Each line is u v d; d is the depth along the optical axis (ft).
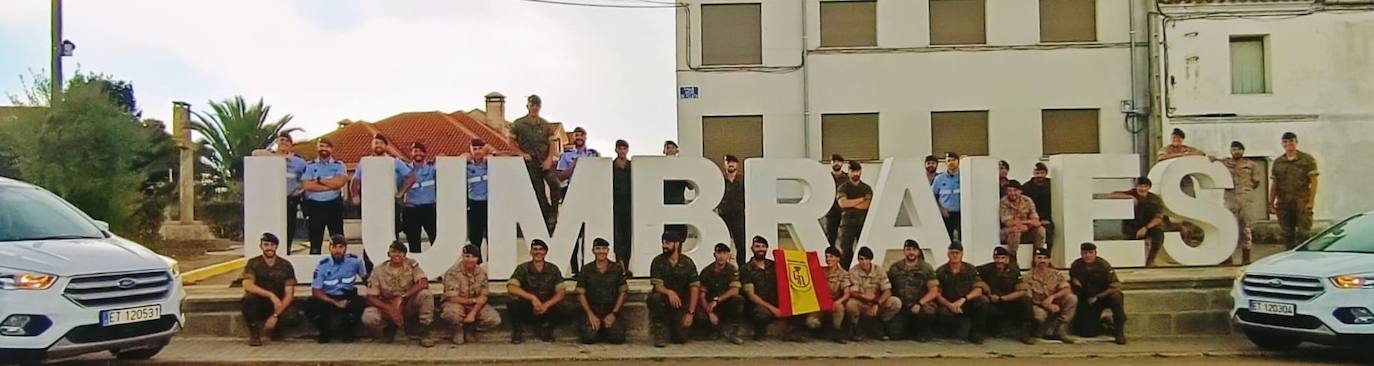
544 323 41.06
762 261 41.91
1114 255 48.49
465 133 150.61
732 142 91.35
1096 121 90.99
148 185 87.10
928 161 51.62
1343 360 36.99
